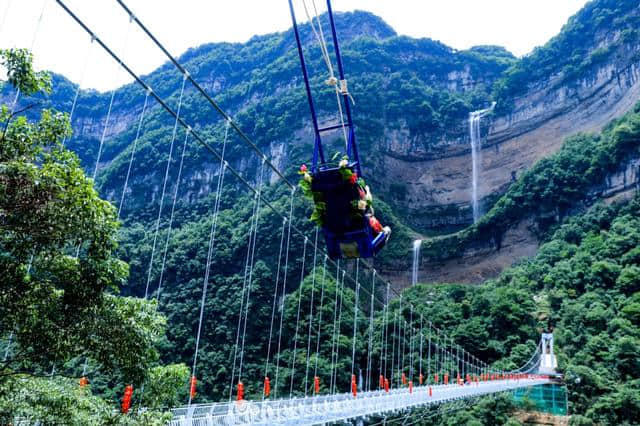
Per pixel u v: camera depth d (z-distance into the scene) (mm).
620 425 41531
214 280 62375
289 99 115125
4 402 6188
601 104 103688
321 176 8258
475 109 125188
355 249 8859
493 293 70625
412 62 140750
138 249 62156
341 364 49250
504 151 115438
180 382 8211
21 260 6121
